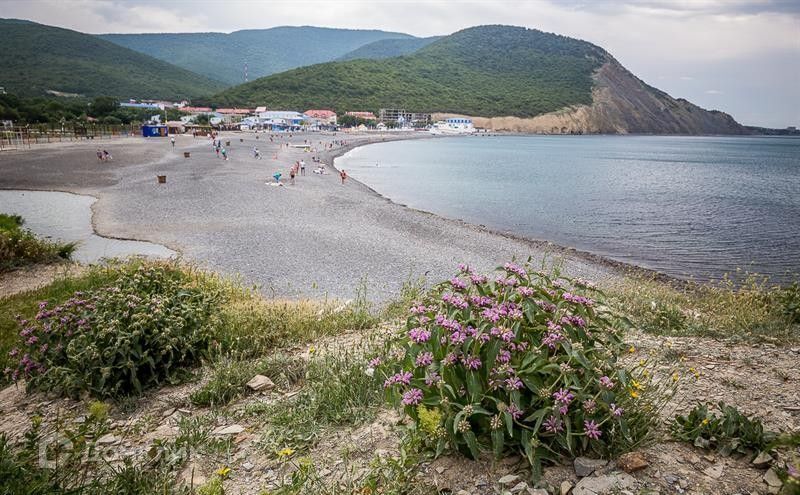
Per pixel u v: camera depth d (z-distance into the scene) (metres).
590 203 45.72
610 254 25.58
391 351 5.19
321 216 29.86
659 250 26.84
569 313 3.79
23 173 43.75
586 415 3.35
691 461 3.42
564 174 76.50
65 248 16.59
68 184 38.88
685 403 4.41
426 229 27.86
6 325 8.80
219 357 6.15
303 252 20.70
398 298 13.41
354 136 169.75
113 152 66.31
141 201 32.41
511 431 3.08
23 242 15.23
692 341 6.64
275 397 5.25
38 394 5.84
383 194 47.34
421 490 3.25
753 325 7.71
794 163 119.19
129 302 6.14
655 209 42.75
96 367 5.43
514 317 3.44
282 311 8.74
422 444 3.64
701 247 27.77
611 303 8.81
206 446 4.26
